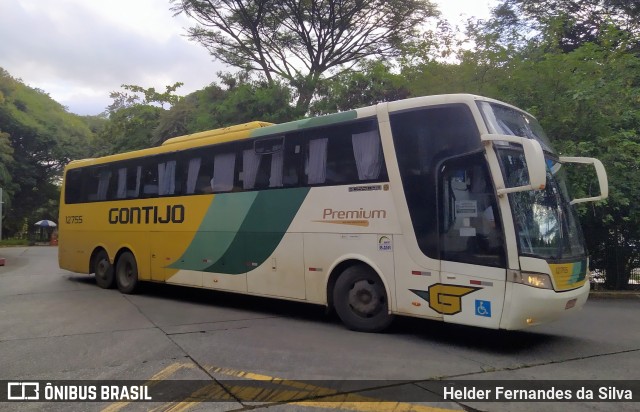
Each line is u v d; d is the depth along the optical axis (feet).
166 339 23.59
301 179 27.63
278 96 64.95
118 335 24.49
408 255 23.20
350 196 25.39
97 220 42.68
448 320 22.00
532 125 25.35
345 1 73.51
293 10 74.69
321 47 78.69
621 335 25.53
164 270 35.94
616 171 37.91
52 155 142.00
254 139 30.45
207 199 32.94
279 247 28.43
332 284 26.43
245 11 75.15
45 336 24.32
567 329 26.99
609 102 39.09
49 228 155.33
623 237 41.73
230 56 79.97
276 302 35.35
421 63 47.06
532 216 21.66
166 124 76.54
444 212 22.43
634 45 50.80
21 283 46.21
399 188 23.63
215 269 32.14
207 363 19.56
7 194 116.06
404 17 75.56
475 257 21.42
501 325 20.65
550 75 40.45
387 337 24.07
